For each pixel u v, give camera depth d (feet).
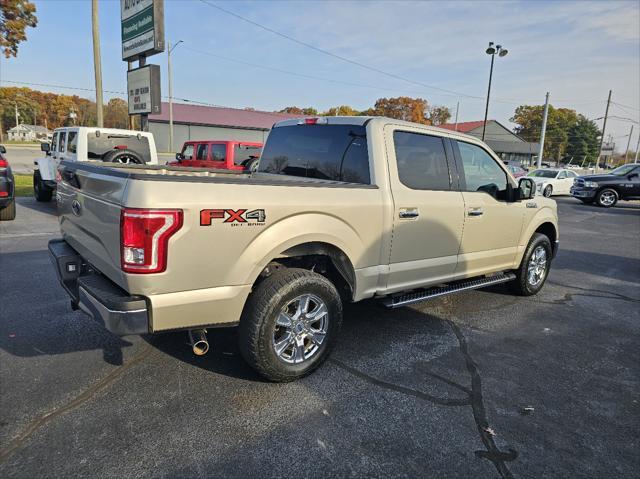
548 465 8.13
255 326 9.60
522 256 17.38
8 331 12.78
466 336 13.89
